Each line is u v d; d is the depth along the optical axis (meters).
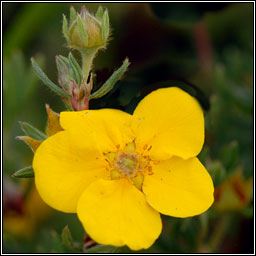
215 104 0.20
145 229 0.16
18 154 0.22
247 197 0.19
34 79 0.22
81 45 0.16
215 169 0.18
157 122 0.16
